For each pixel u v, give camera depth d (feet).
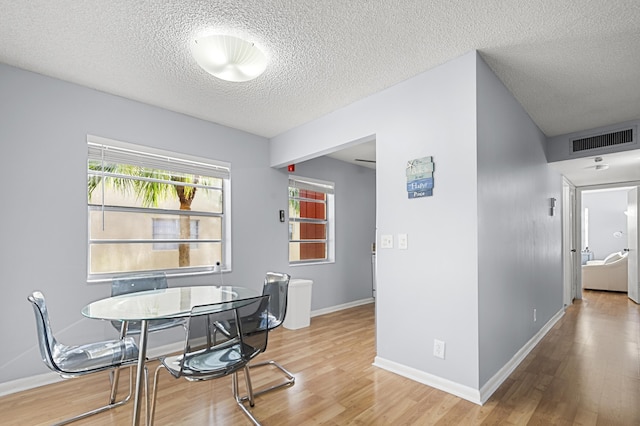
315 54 7.54
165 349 10.28
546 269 12.75
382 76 8.61
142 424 6.23
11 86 7.98
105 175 9.69
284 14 6.12
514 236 9.42
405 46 7.23
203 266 11.85
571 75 8.62
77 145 8.94
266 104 10.42
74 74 8.43
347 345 10.90
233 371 5.82
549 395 7.32
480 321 7.21
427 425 6.20
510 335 8.87
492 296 7.84
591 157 12.81
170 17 6.18
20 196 8.02
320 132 11.48
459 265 7.46
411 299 8.38
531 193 11.24
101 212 9.56
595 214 27.55
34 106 8.29
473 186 7.30
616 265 21.47
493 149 8.22
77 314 8.75
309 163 15.75
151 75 8.50
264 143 13.74
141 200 10.46
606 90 9.48
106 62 7.84
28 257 8.08
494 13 6.13
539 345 10.73
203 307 5.36
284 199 14.38
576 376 8.30
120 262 9.91
